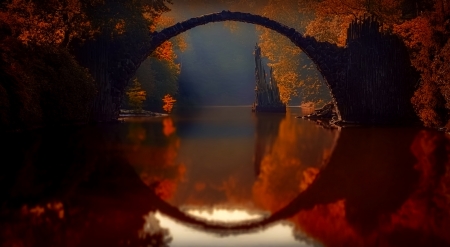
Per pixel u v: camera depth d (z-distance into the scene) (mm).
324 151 23484
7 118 28094
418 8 42812
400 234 10188
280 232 10633
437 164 18828
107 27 40344
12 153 21062
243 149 24516
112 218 11336
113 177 16219
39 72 32750
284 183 15891
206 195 14141
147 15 51500
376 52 41062
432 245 9492
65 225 10602
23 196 13180
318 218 11680
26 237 9789
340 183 15633
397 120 40750
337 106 43625
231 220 11602
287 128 38781
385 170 17672
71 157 20266
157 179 16219
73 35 38281
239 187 15258
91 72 40938
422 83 37719
